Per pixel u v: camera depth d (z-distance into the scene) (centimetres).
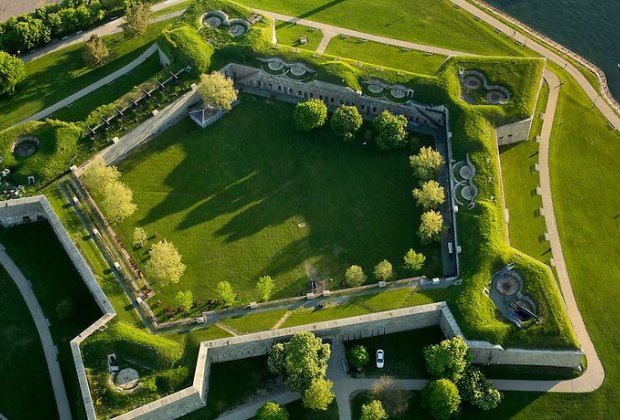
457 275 10669
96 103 13762
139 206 12075
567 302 10700
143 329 10150
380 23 15300
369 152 12738
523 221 11712
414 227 11625
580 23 15588
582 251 11306
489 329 9781
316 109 12706
